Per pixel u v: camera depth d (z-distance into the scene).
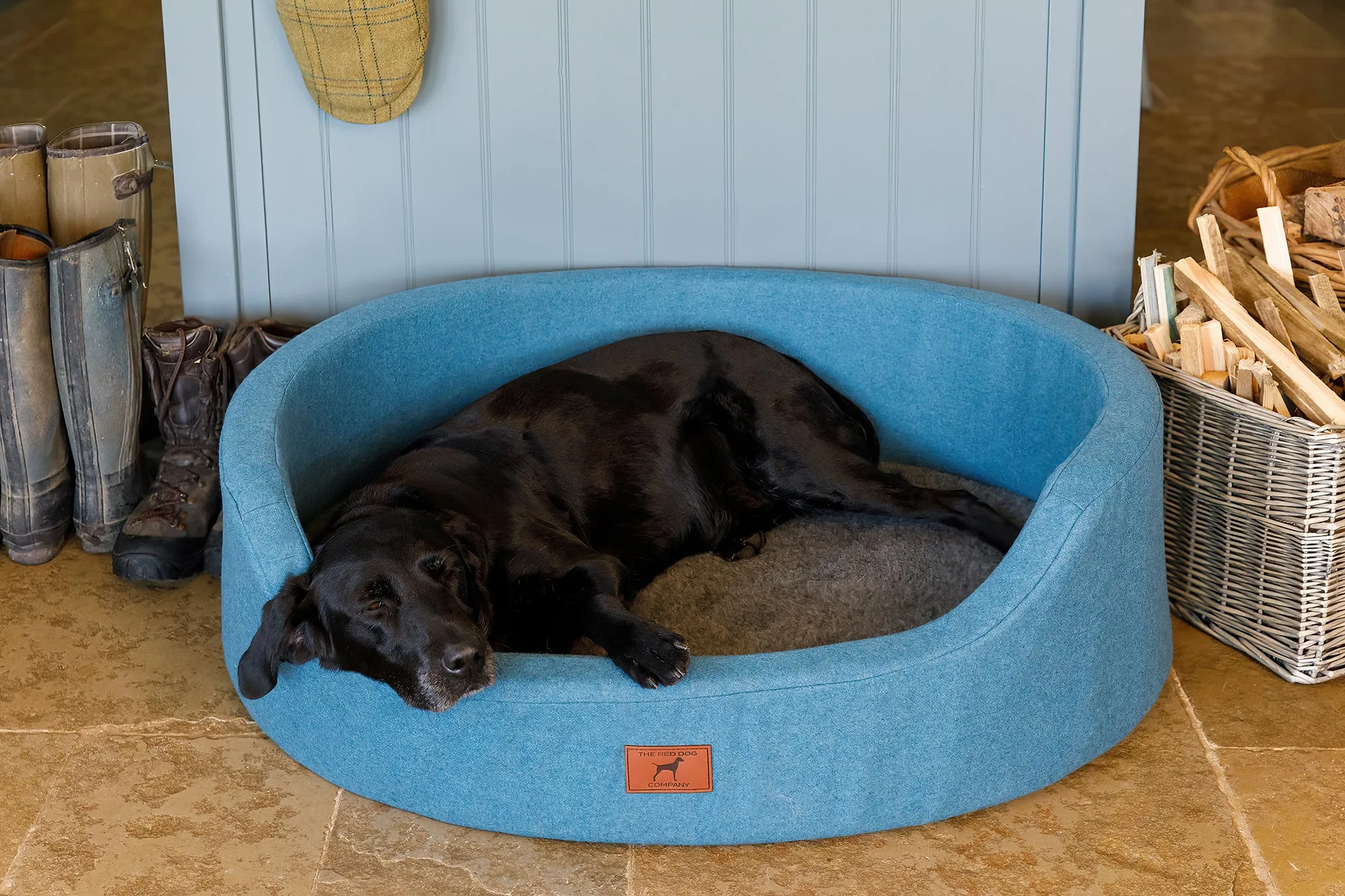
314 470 2.55
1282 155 2.86
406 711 1.95
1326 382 2.42
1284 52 5.99
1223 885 1.87
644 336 2.80
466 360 2.85
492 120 2.98
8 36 6.56
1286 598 2.32
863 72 2.94
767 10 2.89
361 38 2.74
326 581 1.95
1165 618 2.25
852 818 1.96
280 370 2.46
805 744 1.89
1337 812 2.01
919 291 2.85
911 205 3.04
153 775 2.15
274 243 3.07
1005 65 2.93
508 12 2.90
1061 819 2.02
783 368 2.77
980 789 1.99
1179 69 5.82
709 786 1.91
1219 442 2.38
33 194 2.84
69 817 2.04
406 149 3.00
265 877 1.92
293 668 2.05
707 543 2.71
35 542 2.79
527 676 1.90
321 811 2.07
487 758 1.94
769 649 2.44
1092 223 3.03
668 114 2.97
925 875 1.90
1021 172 3.01
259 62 2.92
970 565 2.68
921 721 1.91
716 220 3.06
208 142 2.97
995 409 2.81
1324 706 2.28
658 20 2.90
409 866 1.95
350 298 3.12
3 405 2.67
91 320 2.67
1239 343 2.41
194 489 2.79
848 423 2.77
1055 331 2.61
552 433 2.55
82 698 2.35
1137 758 2.16
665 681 1.86
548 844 2.00
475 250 3.09
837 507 2.70
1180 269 2.51
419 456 2.43
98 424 2.75
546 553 2.28
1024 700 1.97
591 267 3.10
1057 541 1.96
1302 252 2.56
